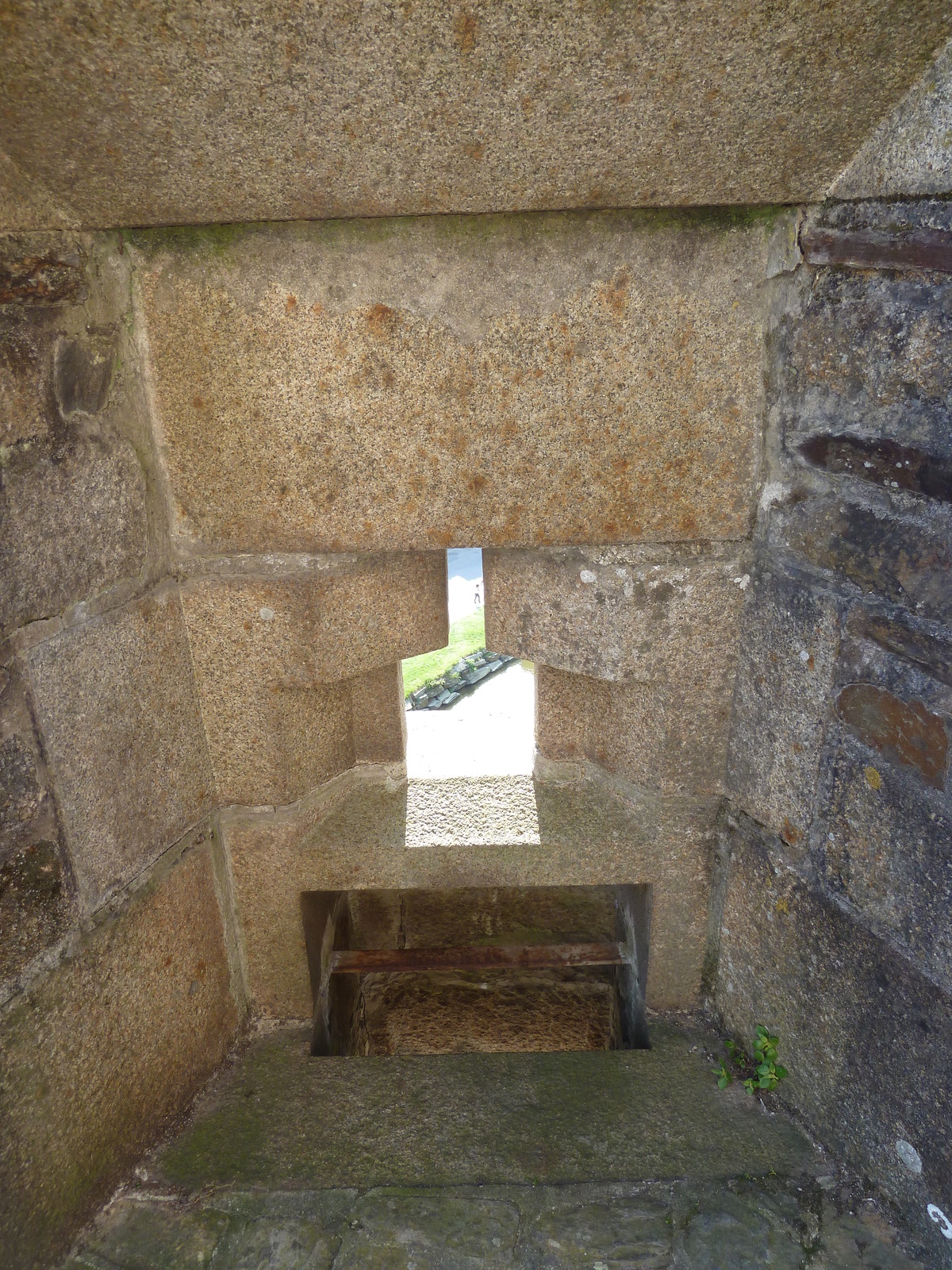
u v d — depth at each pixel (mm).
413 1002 2572
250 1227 1476
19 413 1185
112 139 1130
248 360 1426
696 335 1412
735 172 1234
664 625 1604
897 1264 1364
